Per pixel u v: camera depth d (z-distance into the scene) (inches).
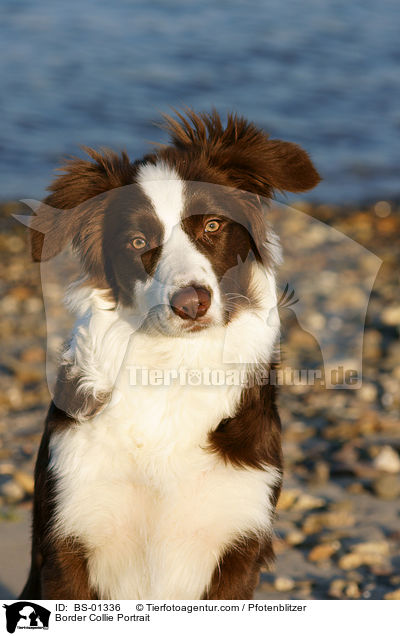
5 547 281.3
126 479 211.2
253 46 1360.7
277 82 1192.8
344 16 1598.2
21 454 359.6
